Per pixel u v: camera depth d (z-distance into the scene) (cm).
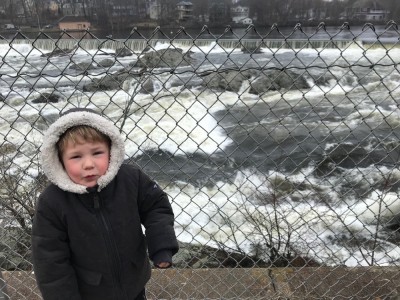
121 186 193
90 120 173
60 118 174
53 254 182
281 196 608
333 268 321
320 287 303
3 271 314
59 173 177
